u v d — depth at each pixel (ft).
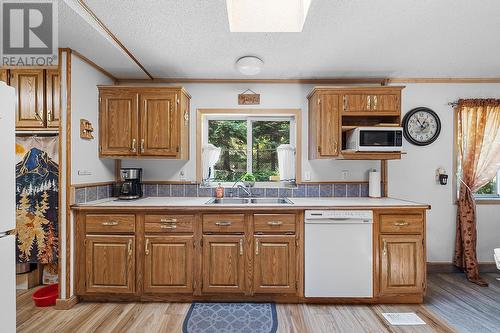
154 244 8.21
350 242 8.13
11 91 4.60
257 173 11.14
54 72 8.56
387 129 8.96
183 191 10.51
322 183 10.48
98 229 8.19
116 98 9.23
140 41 7.55
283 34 7.20
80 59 8.35
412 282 8.14
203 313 7.68
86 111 8.64
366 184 10.51
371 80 10.61
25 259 8.67
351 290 8.12
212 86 10.62
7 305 4.48
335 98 9.36
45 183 8.66
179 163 10.54
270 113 10.59
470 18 6.49
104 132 9.24
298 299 8.30
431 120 10.64
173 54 8.39
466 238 10.23
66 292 7.95
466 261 10.16
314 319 7.39
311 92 9.80
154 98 9.23
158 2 5.82
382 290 8.11
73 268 8.14
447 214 10.75
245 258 8.20
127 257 8.17
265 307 8.03
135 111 9.20
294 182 10.73
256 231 8.23
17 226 8.68
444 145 10.77
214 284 8.20
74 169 8.11
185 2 5.83
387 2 5.86
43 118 8.57
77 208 8.02
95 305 8.12
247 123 11.08
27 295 8.75
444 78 10.61
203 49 8.06
